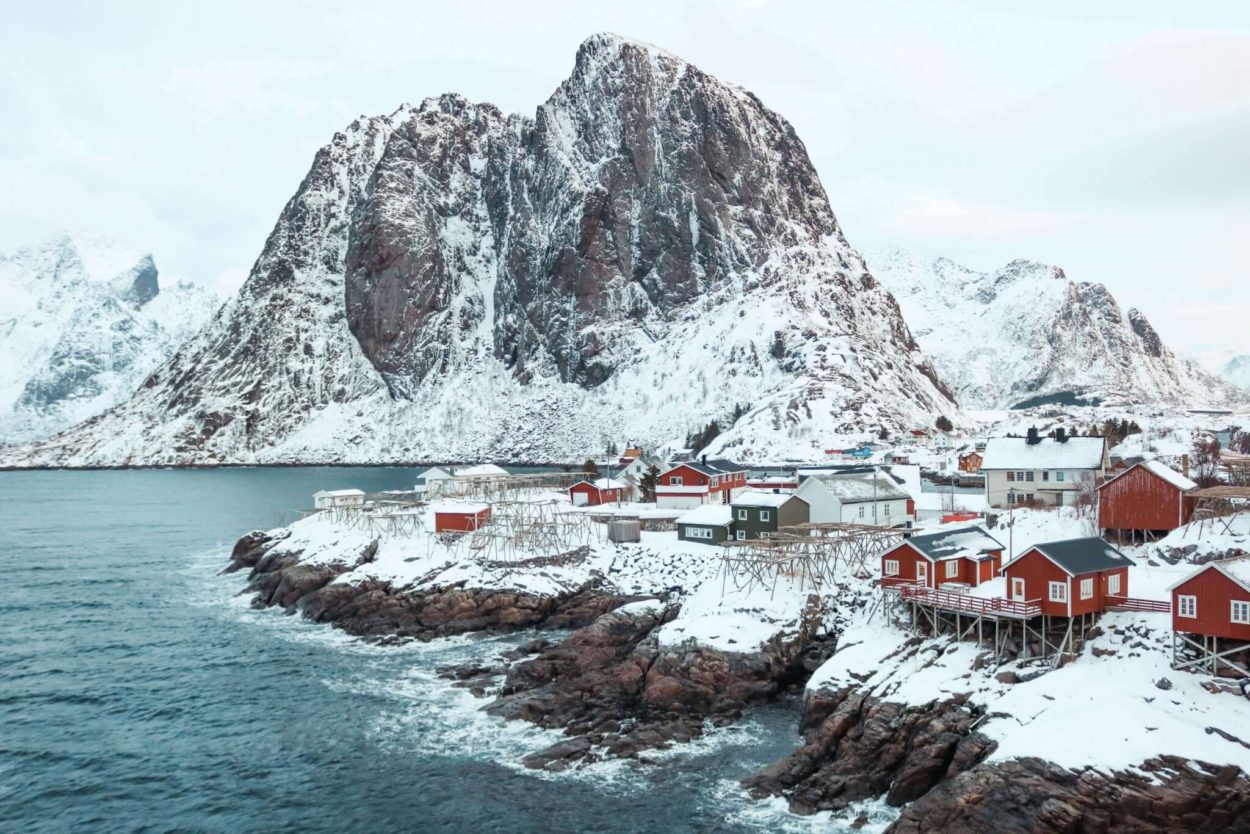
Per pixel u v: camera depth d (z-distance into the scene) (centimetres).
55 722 5841
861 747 4641
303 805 4650
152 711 6009
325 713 5881
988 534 6450
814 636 6369
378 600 8056
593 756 5059
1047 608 5053
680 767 4922
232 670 6844
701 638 6050
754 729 5409
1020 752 4012
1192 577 4553
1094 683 4519
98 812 4622
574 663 6316
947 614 5672
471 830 4347
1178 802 3750
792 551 7069
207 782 4931
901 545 6094
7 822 4531
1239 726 4100
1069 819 3728
